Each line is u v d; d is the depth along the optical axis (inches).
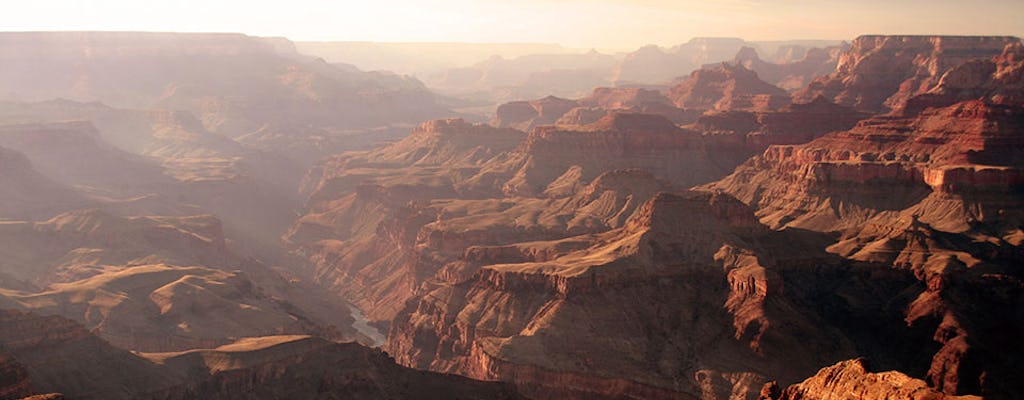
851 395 5615.2
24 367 7568.9
